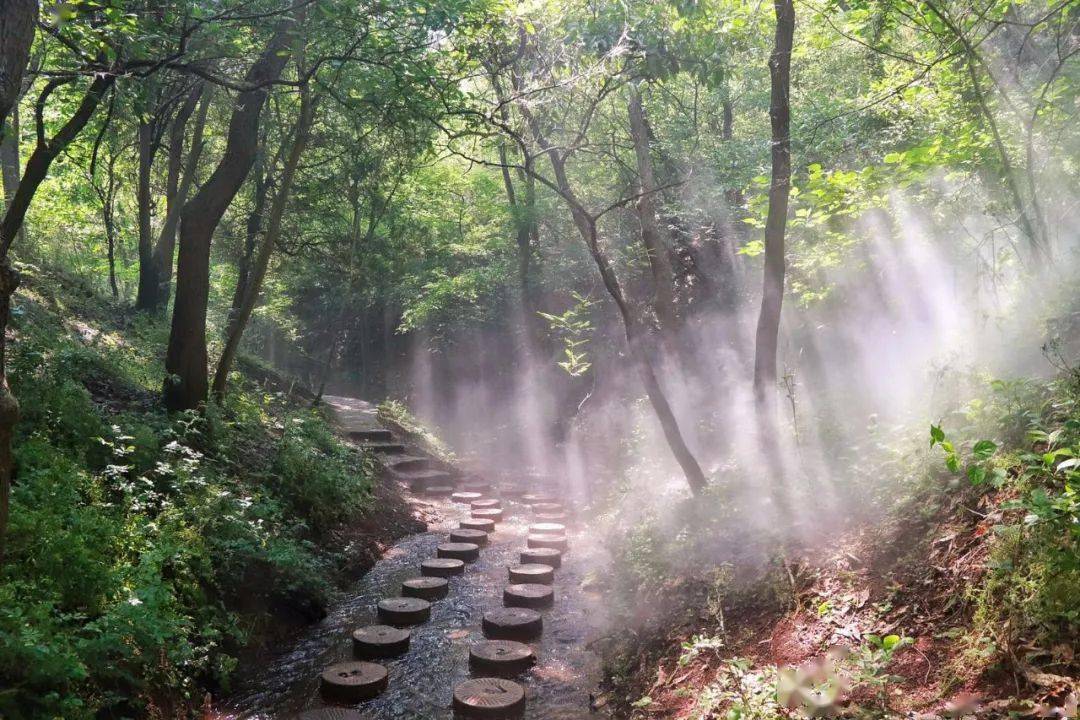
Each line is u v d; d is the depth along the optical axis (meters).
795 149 7.41
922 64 6.60
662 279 11.62
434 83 7.77
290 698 5.62
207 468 8.39
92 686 4.36
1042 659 3.21
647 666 5.29
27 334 9.40
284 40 9.25
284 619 6.93
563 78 7.22
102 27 6.47
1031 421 4.62
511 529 11.30
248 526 7.21
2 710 3.62
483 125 7.58
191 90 13.88
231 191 9.87
